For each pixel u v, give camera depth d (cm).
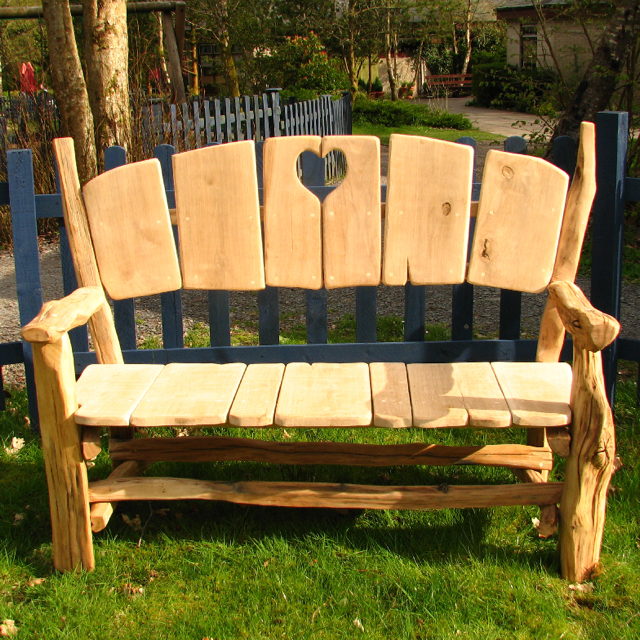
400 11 2428
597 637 224
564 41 1006
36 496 303
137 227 288
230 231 289
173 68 1148
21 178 340
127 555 267
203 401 244
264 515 288
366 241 289
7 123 780
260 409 237
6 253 752
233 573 256
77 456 246
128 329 366
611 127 315
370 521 282
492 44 3347
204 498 254
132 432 302
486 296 569
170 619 236
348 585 247
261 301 358
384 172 1138
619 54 673
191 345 475
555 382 254
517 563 255
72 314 242
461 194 283
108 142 741
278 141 284
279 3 2156
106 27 720
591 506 241
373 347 354
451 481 308
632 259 625
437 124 2045
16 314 568
